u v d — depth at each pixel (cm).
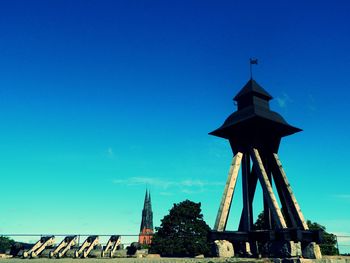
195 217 7162
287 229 1941
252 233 2123
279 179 2322
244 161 2358
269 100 2508
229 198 2197
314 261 1853
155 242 6888
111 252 2586
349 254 2911
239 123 2300
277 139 2430
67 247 2572
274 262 1830
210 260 1825
